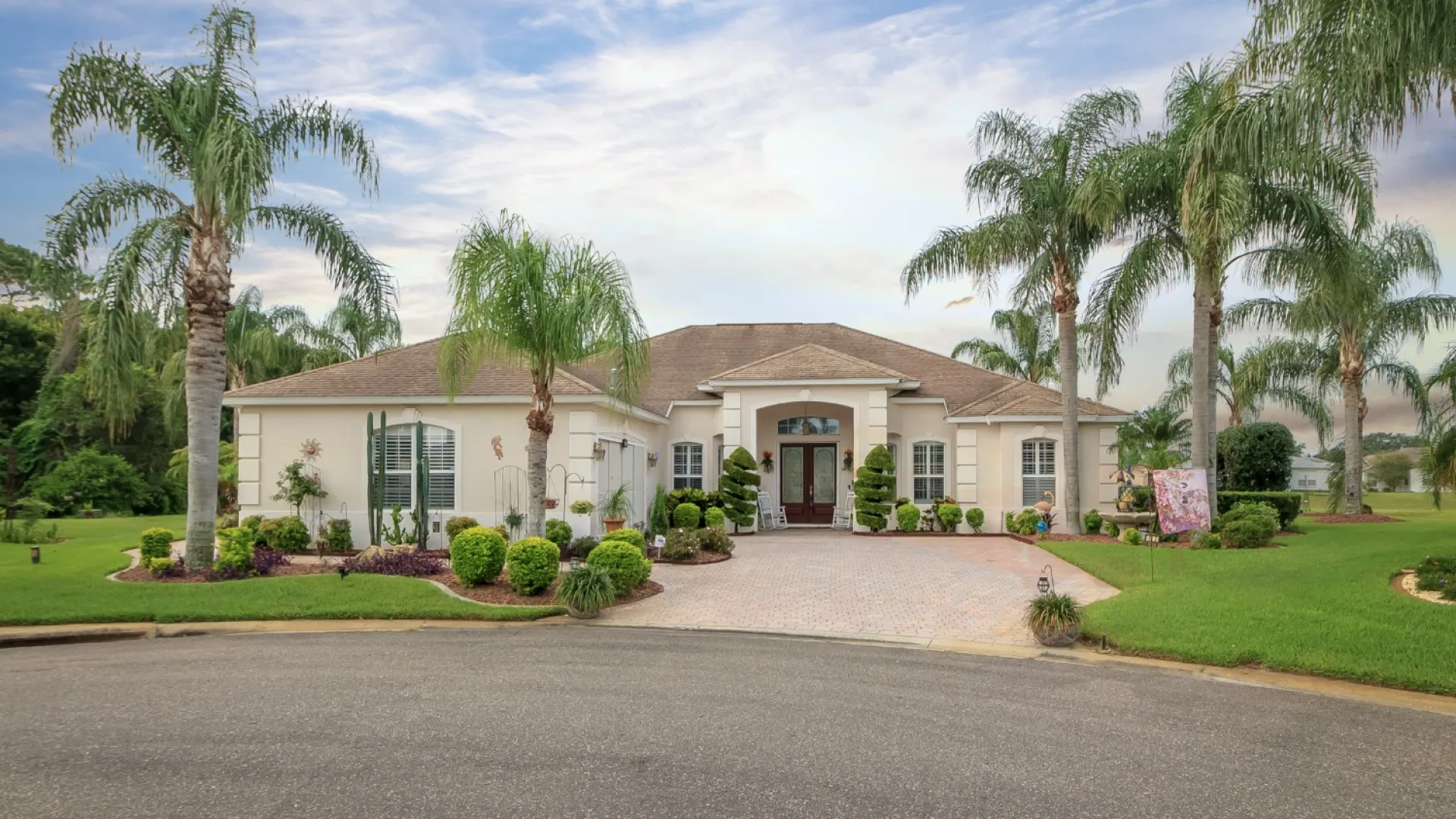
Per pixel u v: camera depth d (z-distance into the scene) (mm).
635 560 12805
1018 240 20547
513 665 8906
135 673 8508
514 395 18328
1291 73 11023
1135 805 5262
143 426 34969
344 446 18953
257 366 36562
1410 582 11711
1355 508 26203
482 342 14234
